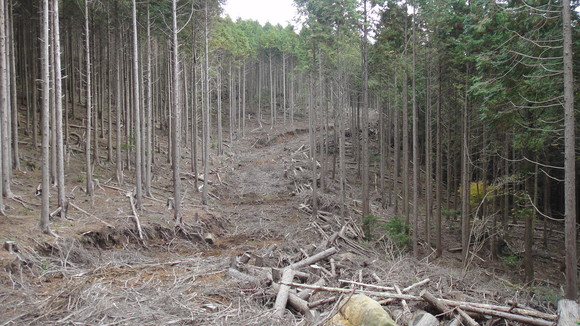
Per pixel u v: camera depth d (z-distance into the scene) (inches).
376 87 910.4
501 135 642.8
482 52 470.6
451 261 631.8
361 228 715.4
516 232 866.8
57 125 476.1
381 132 970.1
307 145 1499.8
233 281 329.4
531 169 588.4
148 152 693.3
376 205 978.7
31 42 872.9
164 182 846.5
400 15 642.8
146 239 517.7
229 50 1354.6
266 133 1753.2
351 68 821.9
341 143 741.9
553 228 915.4
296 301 284.4
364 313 232.2
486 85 427.2
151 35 888.3
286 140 1689.2
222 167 1149.7
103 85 906.1
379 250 618.5
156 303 271.4
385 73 772.6
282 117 2140.7
